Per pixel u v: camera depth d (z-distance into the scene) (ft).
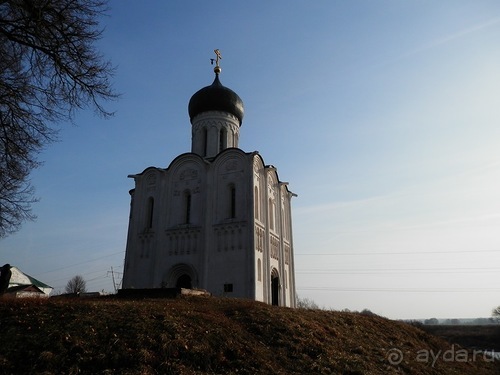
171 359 41.06
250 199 107.55
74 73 47.75
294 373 42.73
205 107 136.36
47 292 209.36
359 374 45.29
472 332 191.83
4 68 46.47
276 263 118.52
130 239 117.08
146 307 52.90
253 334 51.44
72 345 41.22
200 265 104.94
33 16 43.14
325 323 64.44
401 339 70.59
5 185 56.08
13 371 37.17
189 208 115.55
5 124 49.11
